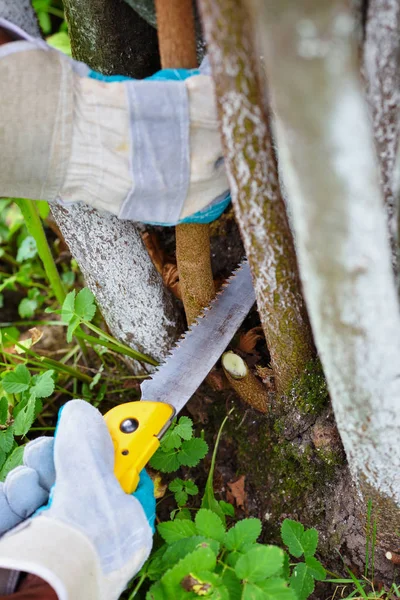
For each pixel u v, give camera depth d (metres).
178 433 1.49
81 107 1.07
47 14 2.77
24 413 1.56
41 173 1.12
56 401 1.97
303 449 1.52
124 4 1.40
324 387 1.42
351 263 0.87
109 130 1.07
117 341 1.73
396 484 1.21
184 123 1.08
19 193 1.18
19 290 2.44
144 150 1.08
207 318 1.46
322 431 1.45
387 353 0.99
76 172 1.12
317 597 1.50
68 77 1.06
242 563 1.19
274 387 1.55
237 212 1.13
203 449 1.54
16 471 1.24
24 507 1.23
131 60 1.52
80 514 1.13
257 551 1.19
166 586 1.18
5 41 1.06
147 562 1.35
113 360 2.00
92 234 1.53
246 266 1.52
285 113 0.77
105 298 1.68
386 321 0.95
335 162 0.77
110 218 1.51
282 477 1.61
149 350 1.79
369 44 0.98
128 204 1.14
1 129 1.04
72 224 1.54
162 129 1.08
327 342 1.00
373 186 0.81
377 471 1.20
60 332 2.22
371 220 0.84
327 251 0.86
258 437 1.68
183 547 1.27
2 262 2.55
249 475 1.70
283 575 1.34
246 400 1.62
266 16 0.71
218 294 1.49
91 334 2.11
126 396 1.92
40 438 1.29
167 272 1.82
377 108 1.02
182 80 1.11
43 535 1.09
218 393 1.78
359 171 0.79
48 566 1.03
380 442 1.13
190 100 1.08
